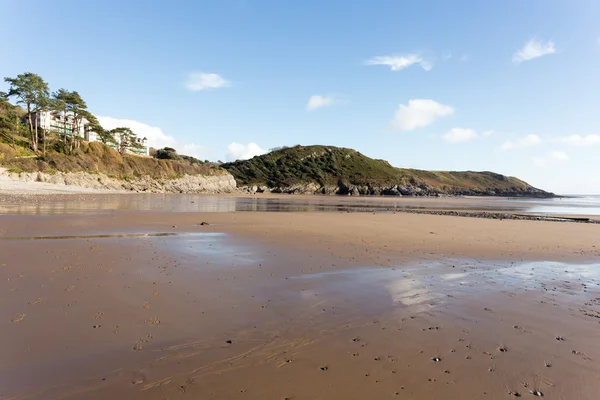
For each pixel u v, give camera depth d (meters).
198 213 24.59
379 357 4.41
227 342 4.69
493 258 11.31
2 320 5.02
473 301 6.86
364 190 116.19
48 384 3.57
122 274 7.67
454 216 29.73
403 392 3.64
